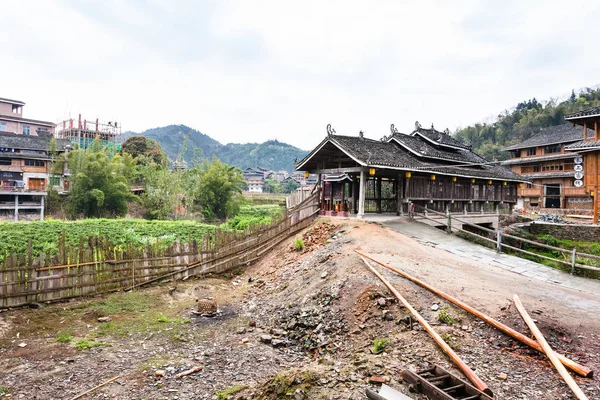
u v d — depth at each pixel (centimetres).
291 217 1756
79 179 3634
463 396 538
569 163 4075
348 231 1537
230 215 4447
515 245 2322
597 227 2308
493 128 7688
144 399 605
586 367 626
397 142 2192
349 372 622
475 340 717
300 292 1077
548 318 795
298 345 841
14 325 912
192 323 986
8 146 4278
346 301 919
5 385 638
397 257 1202
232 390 624
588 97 6675
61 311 1020
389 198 2202
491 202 2569
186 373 693
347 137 1928
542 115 6556
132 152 5953
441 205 2202
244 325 973
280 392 579
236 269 1506
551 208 3994
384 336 752
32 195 4100
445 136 2580
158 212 4156
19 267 1028
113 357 764
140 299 1152
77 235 2078
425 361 638
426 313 820
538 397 540
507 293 945
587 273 1378
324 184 2033
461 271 1150
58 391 625
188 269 1369
